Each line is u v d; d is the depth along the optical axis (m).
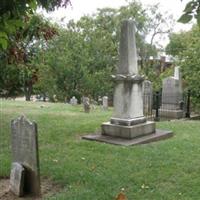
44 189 6.89
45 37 10.88
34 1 3.92
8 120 14.97
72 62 41.16
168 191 6.62
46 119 15.31
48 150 9.62
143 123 11.49
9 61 11.30
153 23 49.41
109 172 7.66
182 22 3.37
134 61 11.71
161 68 51.59
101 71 43.31
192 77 24.67
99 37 45.62
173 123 14.77
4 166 8.12
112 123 11.45
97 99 43.00
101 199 6.25
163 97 18.98
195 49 25.89
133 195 6.42
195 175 7.49
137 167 8.01
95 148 9.80
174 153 9.20
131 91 11.29
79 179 7.22
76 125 13.62
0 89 14.55
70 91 41.72
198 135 11.91
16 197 6.61
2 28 3.68
